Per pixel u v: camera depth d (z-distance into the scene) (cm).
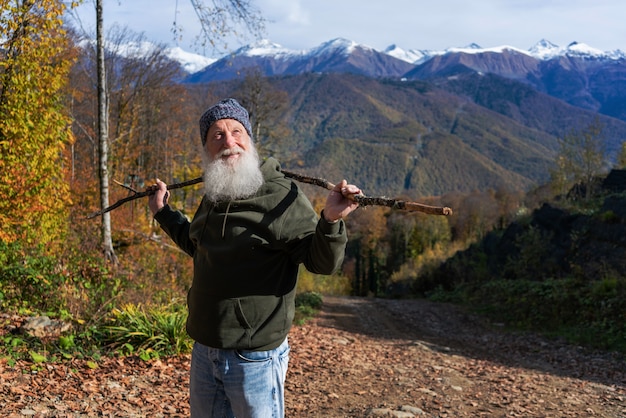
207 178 241
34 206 930
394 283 4638
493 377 833
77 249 1100
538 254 2138
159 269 1459
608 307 1376
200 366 247
